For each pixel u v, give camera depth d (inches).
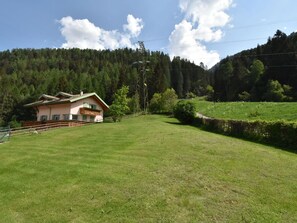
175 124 1386.6
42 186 405.4
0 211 327.0
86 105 1664.6
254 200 322.7
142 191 359.9
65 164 522.0
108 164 500.4
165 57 6186.0
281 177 402.0
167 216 291.4
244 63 4736.7
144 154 562.3
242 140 822.5
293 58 3531.0
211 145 636.1
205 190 354.9
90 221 291.1
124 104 1808.6
